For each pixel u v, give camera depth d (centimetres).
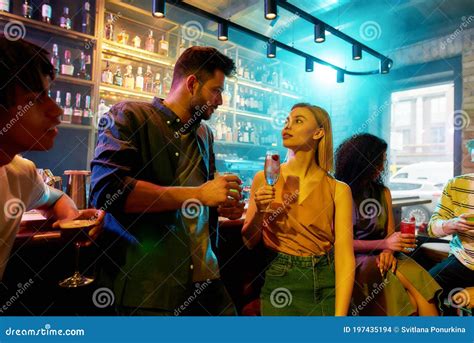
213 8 336
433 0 325
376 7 343
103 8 265
